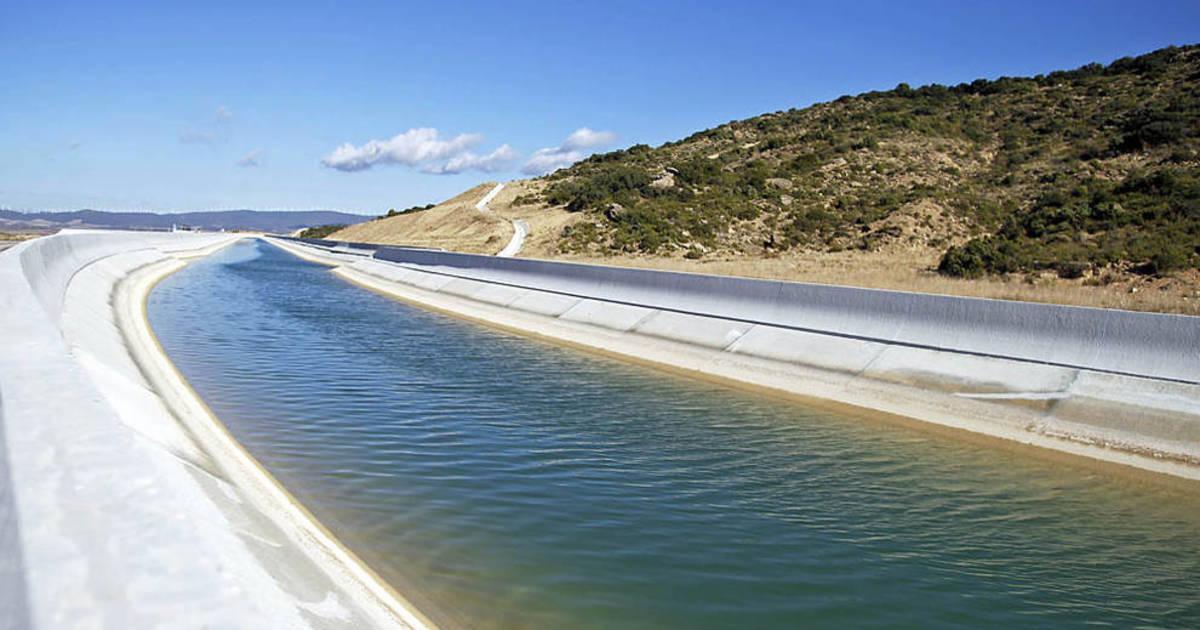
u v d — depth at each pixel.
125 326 18.89
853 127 75.38
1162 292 22.98
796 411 13.94
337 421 12.31
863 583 7.05
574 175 92.94
